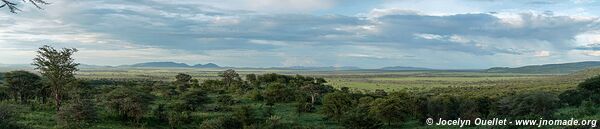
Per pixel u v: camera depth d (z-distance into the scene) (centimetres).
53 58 9888
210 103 12119
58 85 10075
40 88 11631
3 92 11869
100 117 9012
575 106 9650
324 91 14875
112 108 9219
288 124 9194
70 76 10219
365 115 9050
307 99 12938
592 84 10631
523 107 8369
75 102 8706
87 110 8325
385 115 9512
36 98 11956
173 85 16538
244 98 13388
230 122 8688
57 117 8338
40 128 7719
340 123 9344
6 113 7194
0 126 6888
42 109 10019
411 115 10556
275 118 9162
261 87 15750
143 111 9106
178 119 9131
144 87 14600
